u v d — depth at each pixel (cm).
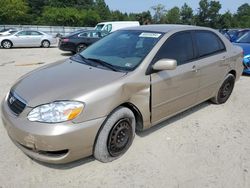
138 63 341
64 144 272
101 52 392
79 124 277
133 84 321
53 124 270
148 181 295
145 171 311
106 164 321
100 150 305
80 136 279
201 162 332
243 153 355
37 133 268
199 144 375
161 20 5644
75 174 302
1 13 5700
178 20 7712
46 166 313
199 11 8056
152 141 376
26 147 293
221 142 383
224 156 347
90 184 288
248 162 336
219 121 454
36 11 8319
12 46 1720
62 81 313
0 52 1466
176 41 391
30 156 301
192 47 417
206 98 477
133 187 285
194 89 423
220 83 499
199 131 414
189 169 318
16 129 280
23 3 6219
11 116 292
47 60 1173
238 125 442
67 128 271
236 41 869
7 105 314
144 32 400
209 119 461
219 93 514
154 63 348
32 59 1196
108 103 296
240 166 327
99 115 290
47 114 274
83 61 380
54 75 336
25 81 335
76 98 280
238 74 546
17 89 318
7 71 866
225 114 486
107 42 415
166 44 373
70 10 7081
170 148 361
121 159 331
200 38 439
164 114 380
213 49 468
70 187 283
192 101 433
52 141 267
